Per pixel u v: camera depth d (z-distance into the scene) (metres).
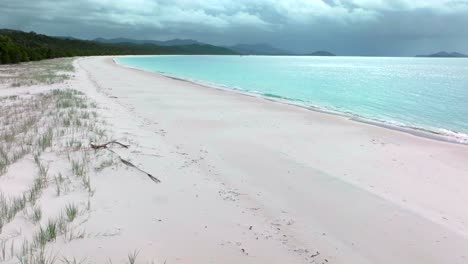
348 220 5.29
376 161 8.48
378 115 17.41
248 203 5.71
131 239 4.19
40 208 4.71
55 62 53.97
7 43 48.31
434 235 4.93
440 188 6.82
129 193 5.58
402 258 4.35
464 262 4.31
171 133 10.34
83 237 4.09
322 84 35.88
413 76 52.62
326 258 4.27
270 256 4.18
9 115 11.05
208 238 4.44
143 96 18.70
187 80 33.84
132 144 8.39
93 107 13.21
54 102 13.76
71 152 7.29
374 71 68.12
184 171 6.98
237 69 65.44
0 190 5.17
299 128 12.03
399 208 5.78
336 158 8.57
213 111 14.88
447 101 23.45
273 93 26.16
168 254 3.97
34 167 6.30
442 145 10.55
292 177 7.07
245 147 9.21
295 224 5.09
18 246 3.79
